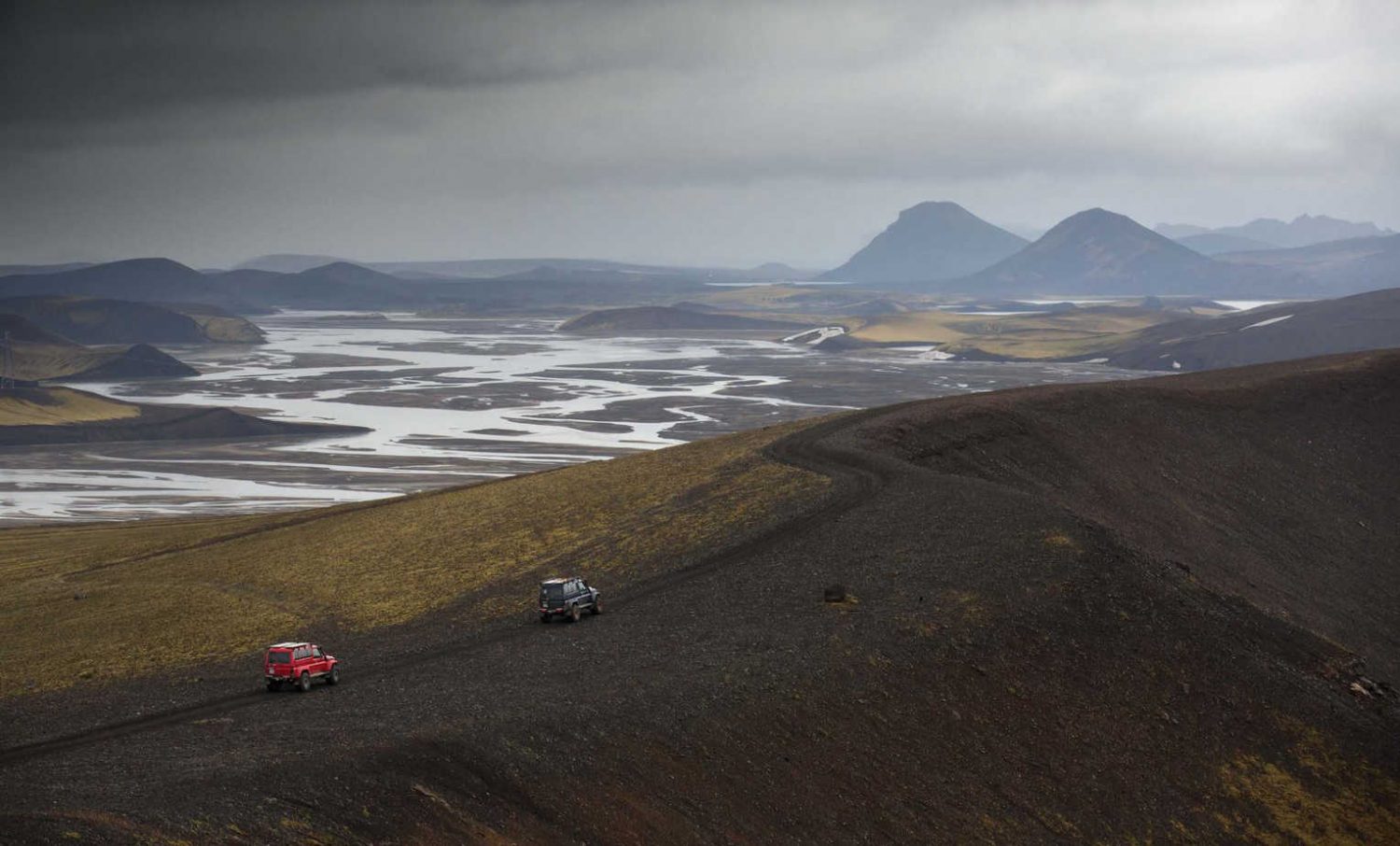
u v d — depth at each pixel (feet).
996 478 318.45
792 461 302.04
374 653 197.88
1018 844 148.05
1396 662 284.20
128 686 192.95
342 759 122.42
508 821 120.57
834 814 141.08
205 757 126.93
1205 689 187.32
